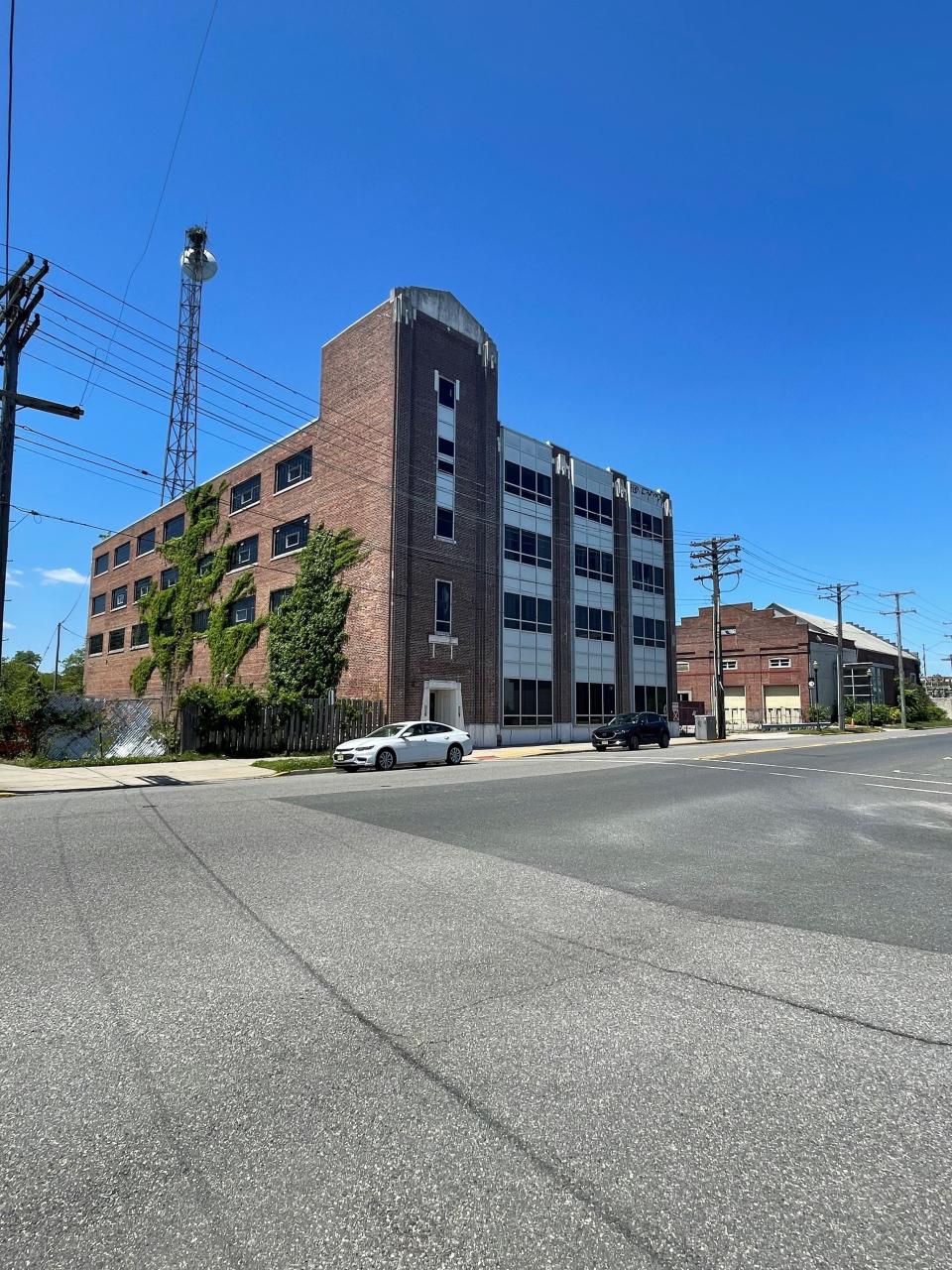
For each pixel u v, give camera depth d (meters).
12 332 16.64
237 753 23.27
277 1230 2.40
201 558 39.66
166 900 6.12
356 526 29.72
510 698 32.84
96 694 50.75
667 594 44.00
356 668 28.89
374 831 9.25
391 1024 3.93
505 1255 2.29
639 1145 2.87
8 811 10.95
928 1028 3.95
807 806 12.58
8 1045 3.66
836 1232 2.40
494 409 33.09
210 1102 3.15
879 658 72.81
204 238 43.03
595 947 5.17
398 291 29.61
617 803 12.27
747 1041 3.78
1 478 16.47
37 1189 2.60
